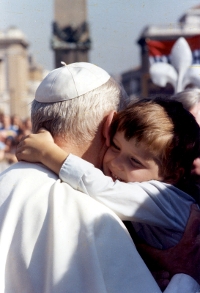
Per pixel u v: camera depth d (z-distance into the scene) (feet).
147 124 4.83
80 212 4.51
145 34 56.70
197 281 4.88
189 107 6.68
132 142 4.89
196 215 5.05
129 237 4.63
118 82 5.38
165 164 4.95
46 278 4.30
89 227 4.42
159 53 18.61
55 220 4.43
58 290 4.22
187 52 16.29
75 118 5.01
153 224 4.90
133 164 4.97
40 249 4.43
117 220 4.64
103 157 5.17
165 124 4.86
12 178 4.90
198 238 4.98
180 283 4.74
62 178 4.83
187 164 5.16
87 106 5.02
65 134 5.04
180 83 16.21
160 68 17.34
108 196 4.75
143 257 5.05
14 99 68.23
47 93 5.10
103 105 5.08
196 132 5.12
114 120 5.08
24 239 4.47
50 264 4.31
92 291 4.23
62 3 45.06
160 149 4.85
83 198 4.63
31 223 4.52
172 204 4.99
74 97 5.01
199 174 5.60
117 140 5.01
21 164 5.08
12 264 4.45
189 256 4.95
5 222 4.54
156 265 4.99
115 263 4.41
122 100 5.26
